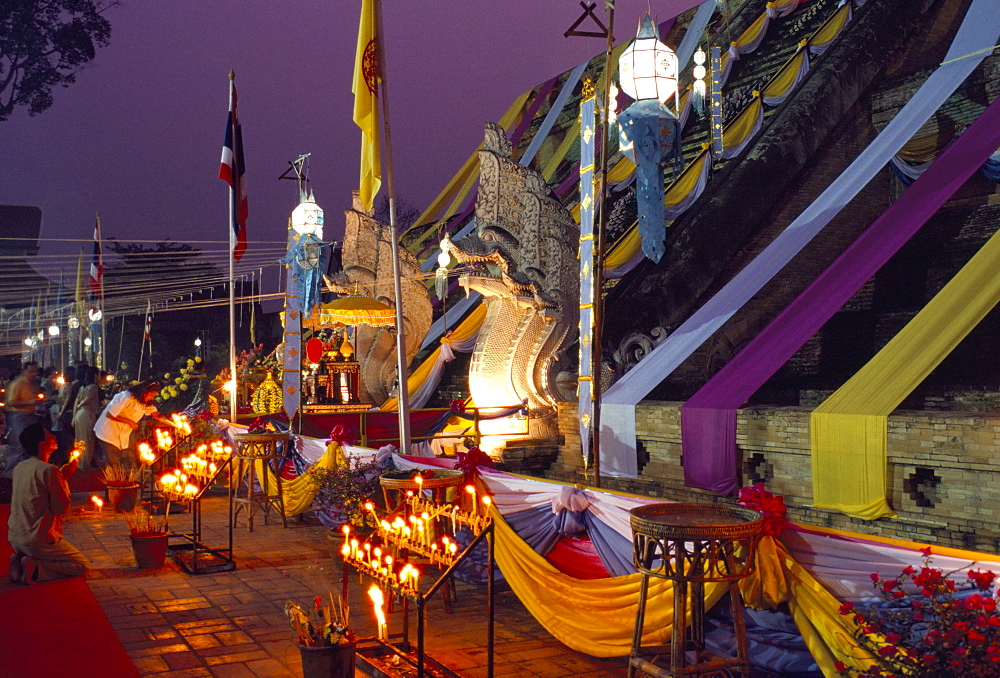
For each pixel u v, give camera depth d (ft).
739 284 43.19
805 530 15.16
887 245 35.60
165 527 32.30
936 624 11.75
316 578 27.55
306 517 38.65
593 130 33.94
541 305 43.78
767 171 53.67
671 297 49.32
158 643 21.09
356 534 27.12
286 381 50.14
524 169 44.70
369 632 21.74
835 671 14.33
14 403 46.60
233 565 28.78
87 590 26.23
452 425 50.29
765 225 53.62
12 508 27.37
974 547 25.40
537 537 21.57
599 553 20.12
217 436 46.80
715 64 46.80
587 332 34.12
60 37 102.73
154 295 100.94
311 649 17.06
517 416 43.27
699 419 33.60
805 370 51.26
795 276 50.24
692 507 15.62
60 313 86.89
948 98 46.91
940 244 47.70
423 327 63.10
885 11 59.93
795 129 54.95
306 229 50.88
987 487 25.14
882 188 54.70
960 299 30.25
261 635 21.68
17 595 25.68
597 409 24.62
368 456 31.40
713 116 46.75
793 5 73.00
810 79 57.93
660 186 27.02
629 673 15.19
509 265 43.83
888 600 13.26
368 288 62.39
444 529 23.15
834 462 28.35
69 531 36.32
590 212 33.88
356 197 63.67
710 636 16.80
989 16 52.08
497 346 44.24
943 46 62.69
